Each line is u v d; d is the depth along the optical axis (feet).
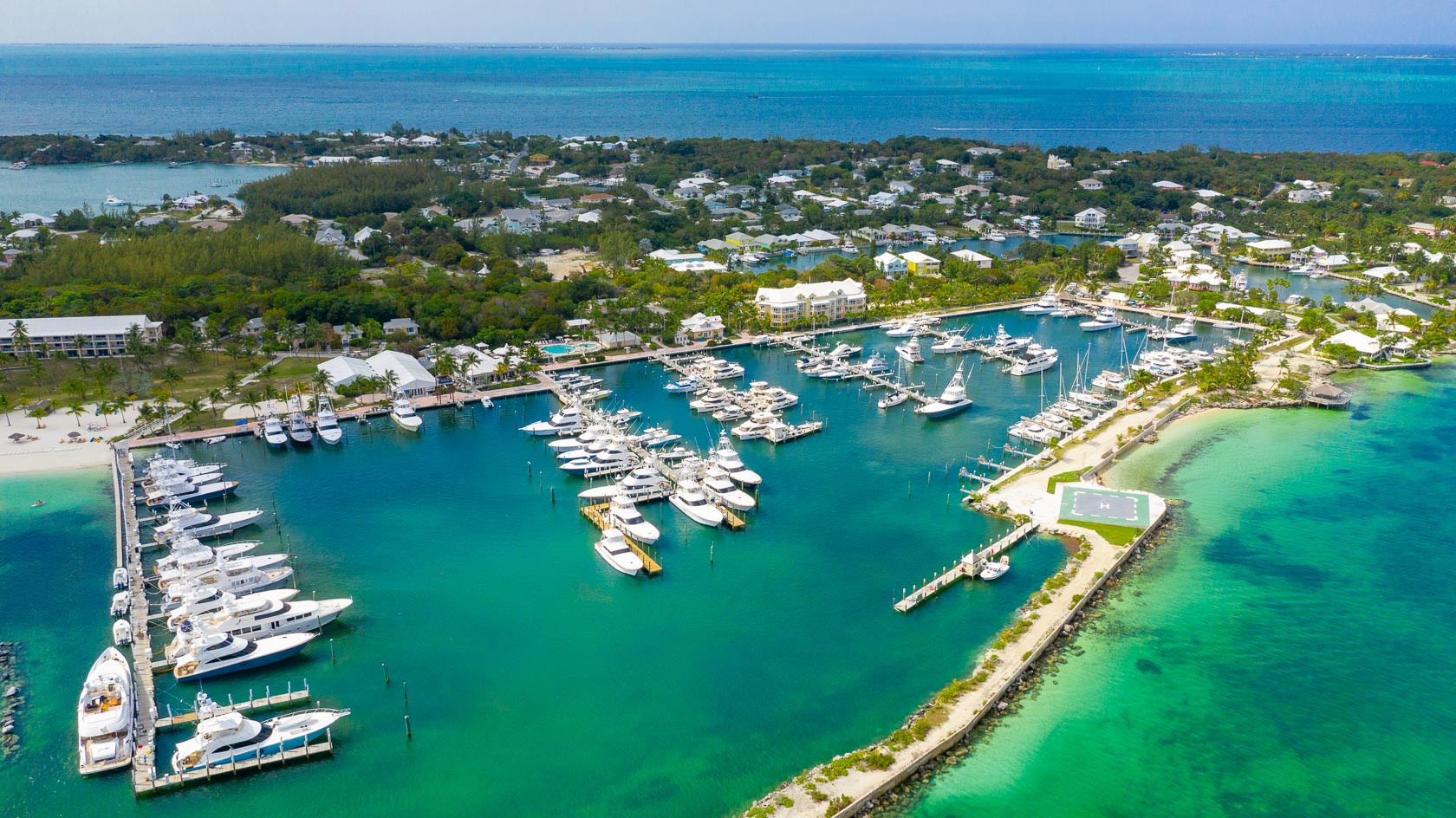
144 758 326.44
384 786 323.78
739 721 357.61
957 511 533.96
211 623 391.65
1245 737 353.51
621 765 334.65
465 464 600.39
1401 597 449.06
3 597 432.66
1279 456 616.80
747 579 459.73
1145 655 400.47
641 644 406.21
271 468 590.96
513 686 377.30
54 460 583.99
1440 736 356.38
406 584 452.76
